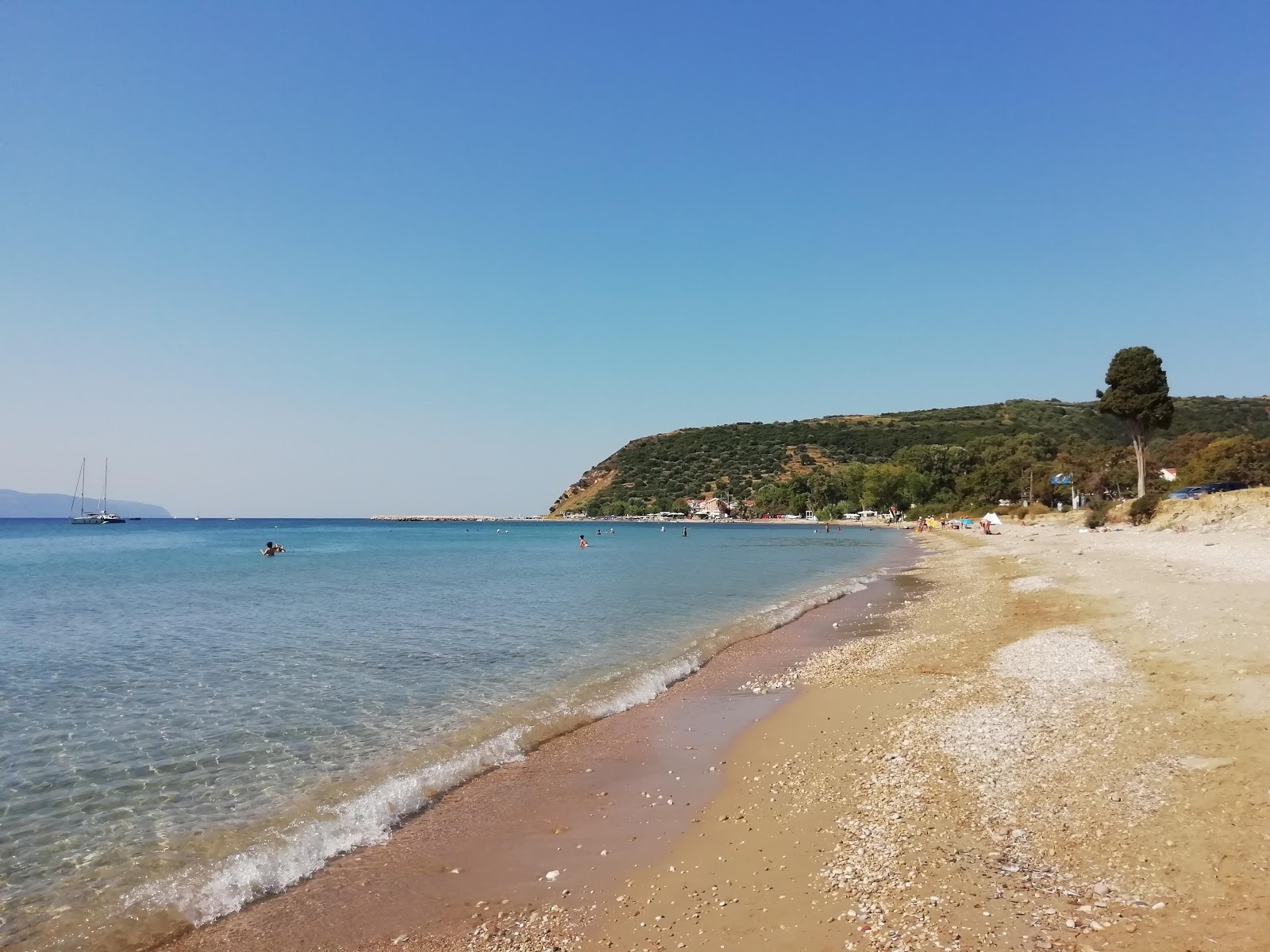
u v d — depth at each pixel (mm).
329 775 10875
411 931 6863
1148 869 6402
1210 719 9914
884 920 6102
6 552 75500
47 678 17250
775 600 32406
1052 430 183000
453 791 10453
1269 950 5039
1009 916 5926
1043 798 8273
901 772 9836
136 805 9781
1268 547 34281
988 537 70875
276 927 7016
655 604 31266
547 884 7664
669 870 7738
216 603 32375
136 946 6711
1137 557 35562
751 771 10773
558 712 14250
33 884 7762
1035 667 15047
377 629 24453
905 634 22141
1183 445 99312
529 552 77500
